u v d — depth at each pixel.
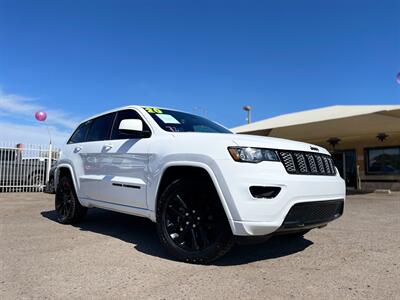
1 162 13.48
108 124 5.45
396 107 10.64
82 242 4.66
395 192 15.06
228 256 4.05
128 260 3.83
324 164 4.11
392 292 2.99
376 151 16.97
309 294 2.93
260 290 3.00
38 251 4.19
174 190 3.86
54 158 14.51
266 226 3.32
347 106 15.07
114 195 4.81
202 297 2.85
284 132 14.51
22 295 2.88
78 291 2.97
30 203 9.55
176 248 3.79
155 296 2.86
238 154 3.43
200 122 5.11
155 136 4.36
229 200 3.37
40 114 14.16
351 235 5.28
